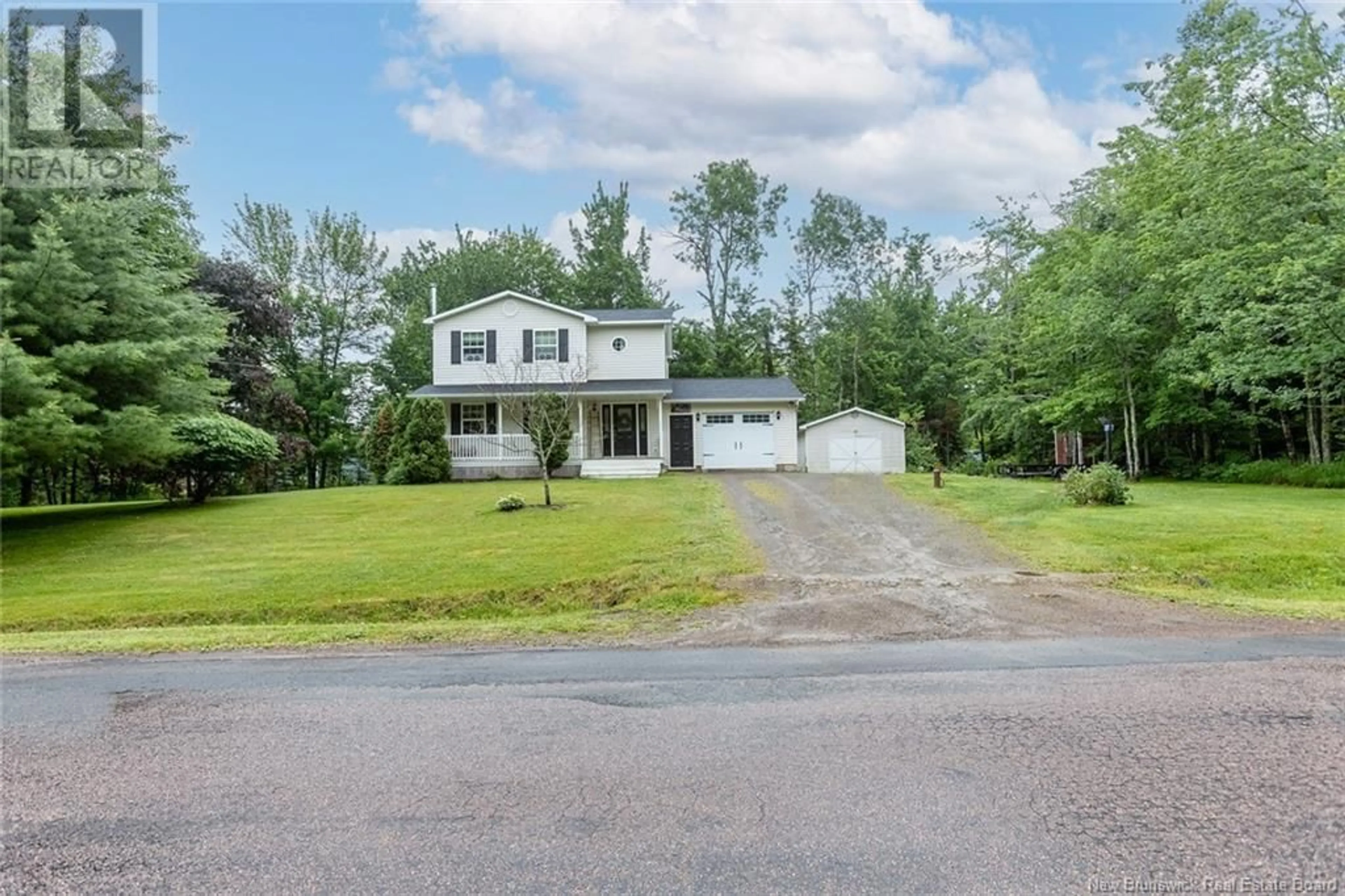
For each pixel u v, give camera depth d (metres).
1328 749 3.56
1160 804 3.05
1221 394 21.25
